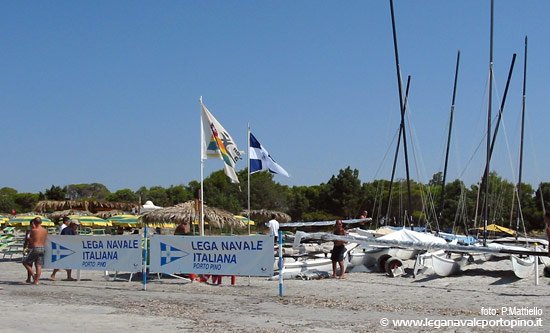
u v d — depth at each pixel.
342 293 14.13
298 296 13.56
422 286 15.52
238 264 13.95
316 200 78.62
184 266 14.59
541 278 16.31
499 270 18.06
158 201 96.81
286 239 24.33
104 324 9.98
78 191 139.25
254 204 75.69
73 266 15.95
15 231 49.09
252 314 11.05
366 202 73.50
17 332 9.26
